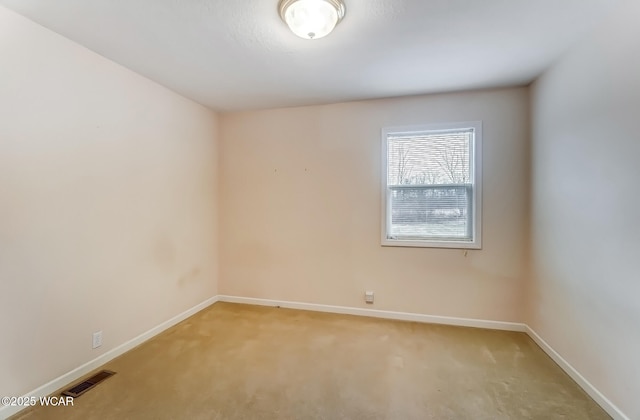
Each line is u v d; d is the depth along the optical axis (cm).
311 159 357
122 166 253
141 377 219
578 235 212
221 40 211
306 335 290
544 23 190
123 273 255
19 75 183
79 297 219
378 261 338
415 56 235
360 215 343
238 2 169
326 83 290
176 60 242
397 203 335
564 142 231
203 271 362
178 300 321
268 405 188
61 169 207
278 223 370
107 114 239
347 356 250
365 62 245
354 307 346
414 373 225
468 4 172
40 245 195
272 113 369
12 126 180
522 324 300
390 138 335
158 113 292
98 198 233
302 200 361
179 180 321
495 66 253
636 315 161
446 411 183
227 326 312
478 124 306
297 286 365
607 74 183
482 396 197
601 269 188
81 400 192
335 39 209
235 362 240
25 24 186
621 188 172
